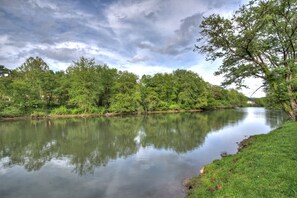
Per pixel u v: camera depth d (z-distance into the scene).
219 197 6.66
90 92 55.25
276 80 13.02
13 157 17.28
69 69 64.44
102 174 13.12
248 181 6.99
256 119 40.69
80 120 43.34
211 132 26.81
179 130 28.95
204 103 67.06
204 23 13.54
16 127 33.59
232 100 83.12
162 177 12.21
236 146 19.03
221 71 15.60
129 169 13.88
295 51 14.41
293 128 15.23
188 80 69.94
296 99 14.35
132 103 57.44
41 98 52.56
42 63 71.00
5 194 10.62
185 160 15.41
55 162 15.86
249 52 13.61
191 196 8.44
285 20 12.62
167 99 68.69
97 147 20.27
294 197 5.45
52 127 33.41
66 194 10.48
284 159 8.12
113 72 63.12
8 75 57.50
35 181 12.23
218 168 10.84
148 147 19.91
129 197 9.91
